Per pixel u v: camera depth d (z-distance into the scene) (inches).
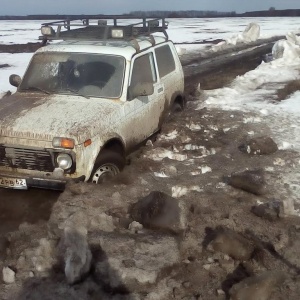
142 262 171.0
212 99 462.0
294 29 1759.4
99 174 241.9
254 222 204.1
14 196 243.3
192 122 354.0
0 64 813.9
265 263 173.6
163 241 184.7
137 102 273.3
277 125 364.5
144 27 339.9
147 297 156.3
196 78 661.3
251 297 152.7
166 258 174.2
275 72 646.5
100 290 160.6
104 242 182.1
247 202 225.8
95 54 271.3
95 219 199.2
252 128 353.7
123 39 287.6
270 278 159.3
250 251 179.8
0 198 241.4
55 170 219.9
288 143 315.0
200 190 242.1
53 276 168.1
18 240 194.4
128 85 264.8
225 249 180.7
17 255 182.4
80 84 263.1
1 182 229.3
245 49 1049.5
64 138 214.8
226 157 293.1
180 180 253.0
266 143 300.0
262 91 516.1
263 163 280.1
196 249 184.1
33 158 221.9
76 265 162.9
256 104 444.5
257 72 652.7
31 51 1037.2
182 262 175.8
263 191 236.8
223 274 169.3
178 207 205.0
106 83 261.6
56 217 206.5
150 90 262.8
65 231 180.2
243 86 557.0
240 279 166.1
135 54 275.6
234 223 203.0
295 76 613.6
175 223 198.1
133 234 193.0
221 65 797.2
